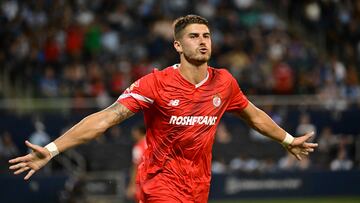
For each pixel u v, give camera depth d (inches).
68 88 2822.3
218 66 3115.2
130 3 3344.0
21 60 2942.9
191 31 852.0
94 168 2615.7
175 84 854.5
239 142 2783.0
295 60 3284.9
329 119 2997.0
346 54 3516.2
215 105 871.7
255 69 3125.0
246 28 3417.8
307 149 970.1
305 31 3673.7
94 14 3189.0
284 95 3034.0
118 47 3107.8
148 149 881.5
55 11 3154.5
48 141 2615.7
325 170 2726.4
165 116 857.5
